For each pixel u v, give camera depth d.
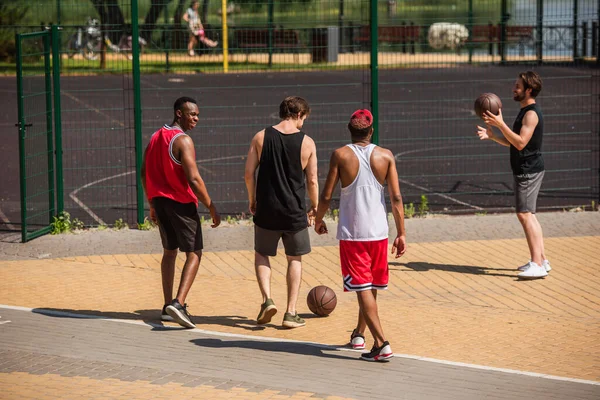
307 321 12.72
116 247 16.86
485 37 47.50
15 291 14.02
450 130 31.52
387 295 14.00
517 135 14.43
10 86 43.94
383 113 35.59
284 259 16.03
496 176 24.16
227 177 23.69
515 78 43.47
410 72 46.66
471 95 39.59
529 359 11.05
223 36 43.78
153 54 44.16
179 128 12.23
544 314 13.04
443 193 21.98
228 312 13.14
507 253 16.38
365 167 10.70
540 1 37.41
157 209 12.30
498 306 13.43
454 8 54.44
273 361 10.83
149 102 38.03
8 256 16.20
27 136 17.34
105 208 20.33
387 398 9.51
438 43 47.47
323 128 31.38
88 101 38.69
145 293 14.08
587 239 17.25
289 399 9.44
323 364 10.73
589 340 11.84
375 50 19.05
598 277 14.88
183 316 12.10
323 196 10.86
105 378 10.09
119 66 47.41
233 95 40.44
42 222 18.86
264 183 12.09
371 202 10.71
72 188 22.48
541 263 14.95
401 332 12.13
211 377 10.16
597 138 29.69
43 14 48.12
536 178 14.75
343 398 9.48
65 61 47.50
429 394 9.65
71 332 11.97
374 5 19.06
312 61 46.47
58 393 9.57
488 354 11.23
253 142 12.16
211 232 17.88
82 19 47.41
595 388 9.92
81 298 13.72
